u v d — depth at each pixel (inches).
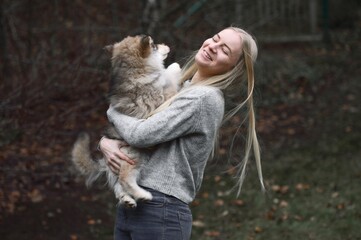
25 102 264.7
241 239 231.8
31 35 311.3
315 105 397.7
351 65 470.6
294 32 541.3
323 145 332.8
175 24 359.9
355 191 270.7
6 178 272.1
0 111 262.8
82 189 275.6
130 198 124.8
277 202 265.4
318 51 504.1
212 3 398.9
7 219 242.4
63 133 279.7
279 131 355.9
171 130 119.8
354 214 247.3
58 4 336.8
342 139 339.9
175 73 141.9
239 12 430.9
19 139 279.6
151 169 125.3
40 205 255.9
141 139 120.5
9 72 291.7
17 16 326.6
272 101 400.2
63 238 232.7
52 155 288.2
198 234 237.6
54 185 275.1
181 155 123.1
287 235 233.1
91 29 312.8
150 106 132.3
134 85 133.5
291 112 386.3
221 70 128.6
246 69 130.7
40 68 285.6
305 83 431.5
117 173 131.2
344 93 417.7
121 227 128.1
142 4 340.2
